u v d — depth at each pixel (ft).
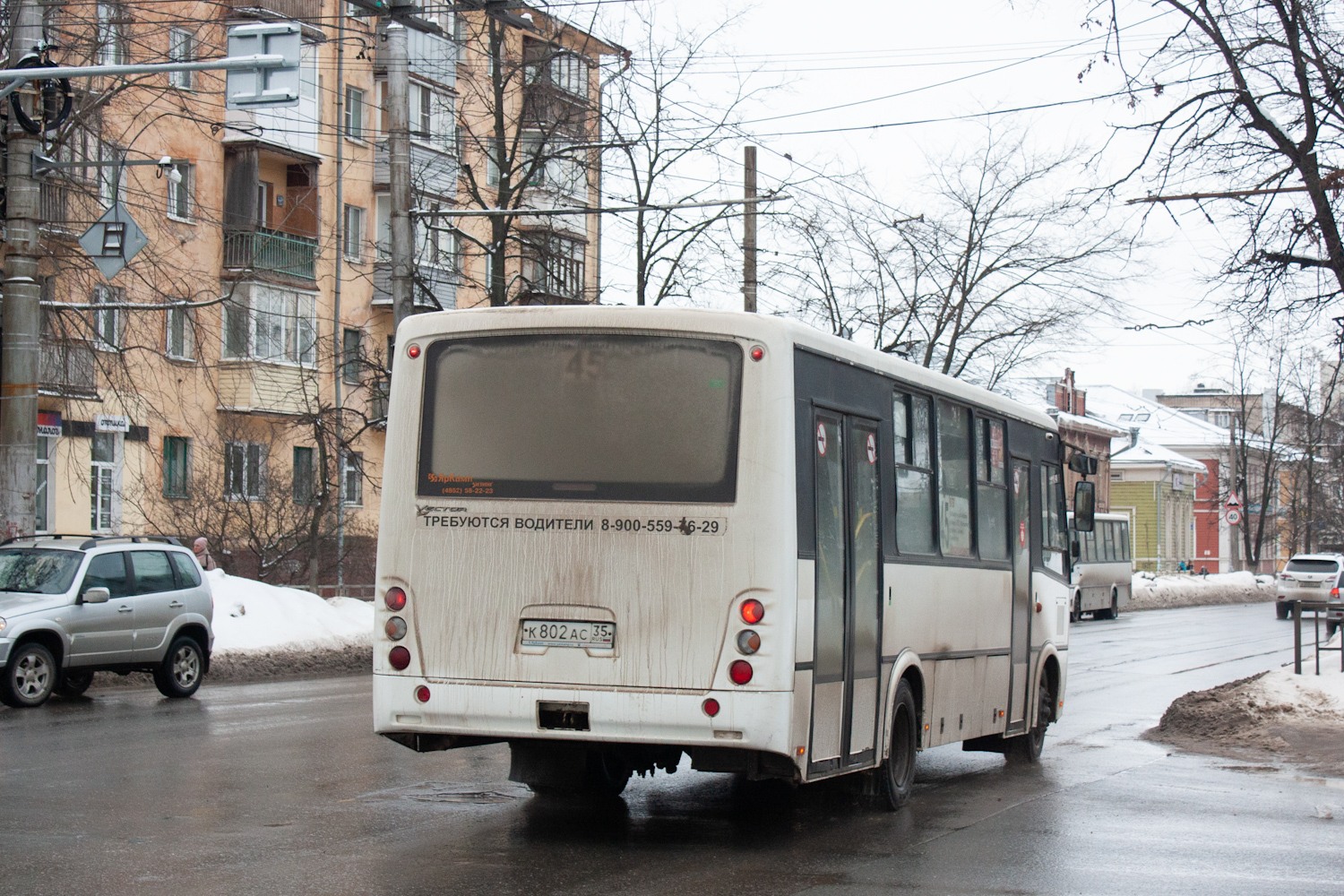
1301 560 159.84
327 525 110.52
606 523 29.40
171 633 60.34
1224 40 56.13
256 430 122.01
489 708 29.68
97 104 79.30
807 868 28.27
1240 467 254.27
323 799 34.86
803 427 30.04
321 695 62.28
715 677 28.63
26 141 64.85
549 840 30.55
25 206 64.80
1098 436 269.03
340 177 139.33
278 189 134.31
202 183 125.08
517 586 29.78
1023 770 45.09
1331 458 224.53
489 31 101.71
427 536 30.42
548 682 29.40
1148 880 27.89
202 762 40.42
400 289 76.59
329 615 88.38
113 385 90.84
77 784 36.06
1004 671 43.47
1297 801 38.91
